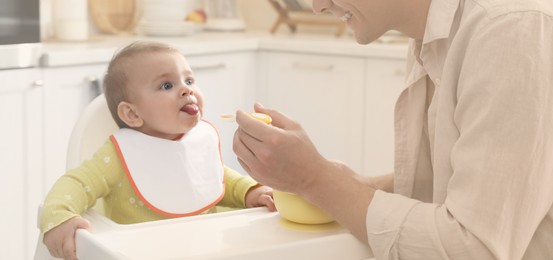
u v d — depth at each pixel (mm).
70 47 2898
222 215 1240
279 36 3729
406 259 1118
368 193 1158
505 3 1100
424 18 1263
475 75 1090
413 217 1109
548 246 1162
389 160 3266
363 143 3338
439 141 1189
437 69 1248
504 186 1064
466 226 1075
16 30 2580
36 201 2727
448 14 1194
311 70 3439
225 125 3424
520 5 1087
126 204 1510
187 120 1557
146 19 3533
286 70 3518
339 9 1317
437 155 1197
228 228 1161
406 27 1293
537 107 1056
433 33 1201
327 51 3359
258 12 4281
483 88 1079
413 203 1132
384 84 3221
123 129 1561
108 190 1477
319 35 3850
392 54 3158
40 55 2670
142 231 1134
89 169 1445
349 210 1146
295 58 3482
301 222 1195
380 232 1118
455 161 1115
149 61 1541
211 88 3320
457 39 1145
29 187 2695
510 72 1060
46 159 2734
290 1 3814
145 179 1502
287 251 1075
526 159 1062
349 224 1148
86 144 1593
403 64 3137
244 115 1168
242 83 3502
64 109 2768
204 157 1596
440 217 1099
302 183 1161
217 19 3953
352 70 3314
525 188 1070
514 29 1069
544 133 1063
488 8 1105
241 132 1193
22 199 2680
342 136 3402
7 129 2602
